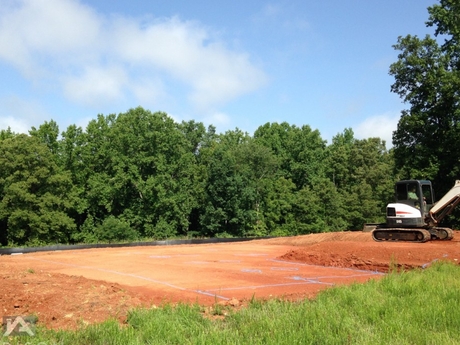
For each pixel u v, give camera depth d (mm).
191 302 10414
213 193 60469
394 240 24234
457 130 38312
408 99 40875
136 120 58812
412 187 23938
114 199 57812
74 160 60156
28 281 10820
